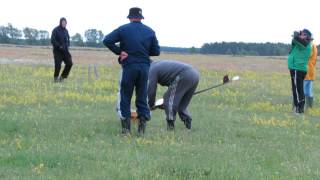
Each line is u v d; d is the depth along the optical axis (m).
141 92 11.09
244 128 12.67
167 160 8.89
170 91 11.88
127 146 9.95
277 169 8.68
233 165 8.75
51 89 18.34
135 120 12.26
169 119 11.90
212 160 9.06
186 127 12.25
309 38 16.25
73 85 19.95
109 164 8.44
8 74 23.66
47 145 9.59
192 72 11.89
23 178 7.53
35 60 37.81
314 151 10.41
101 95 17.45
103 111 14.03
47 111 13.59
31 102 15.01
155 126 12.33
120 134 11.05
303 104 16.25
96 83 21.09
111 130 11.38
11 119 11.86
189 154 9.52
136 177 7.72
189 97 12.15
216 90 20.97
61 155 8.75
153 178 7.71
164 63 11.87
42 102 15.22
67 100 15.91
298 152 10.16
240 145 10.66
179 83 11.83
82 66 32.78
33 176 7.64
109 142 10.23
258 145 10.77
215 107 16.34
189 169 8.26
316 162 9.38
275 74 33.72
